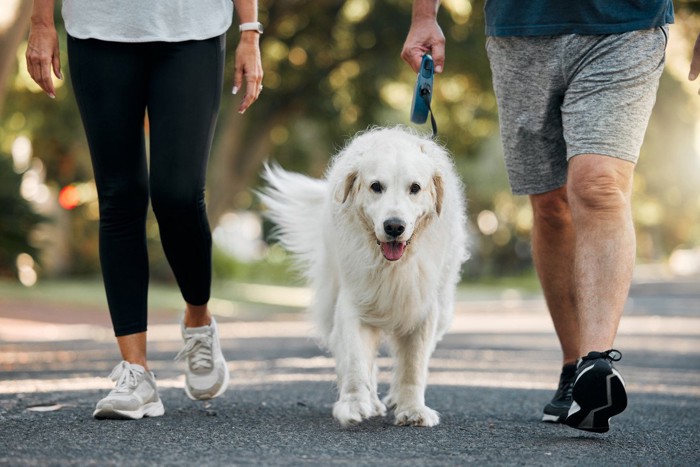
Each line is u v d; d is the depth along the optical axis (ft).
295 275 21.33
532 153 17.28
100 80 16.57
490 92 84.89
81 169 87.40
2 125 78.74
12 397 19.08
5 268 73.00
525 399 20.92
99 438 14.17
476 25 79.05
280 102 88.43
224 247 116.16
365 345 16.89
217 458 12.69
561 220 17.75
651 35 15.57
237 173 88.22
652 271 211.20
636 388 23.90
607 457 13.57
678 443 15.17
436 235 17.22
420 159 16.84
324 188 19.45
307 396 20.48
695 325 53.62
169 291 79.82
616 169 15.33
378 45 84.43
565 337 17.75
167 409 17.89
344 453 13.39
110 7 16.39
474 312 69.56
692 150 98.68
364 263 16.72
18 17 42.73
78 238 92.63
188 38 16.44
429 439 14.96
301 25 84.89
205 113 16.65
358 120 89.30
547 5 16.08
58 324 49.65
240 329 50.01
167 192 16.55
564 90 16.38
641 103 15.52
